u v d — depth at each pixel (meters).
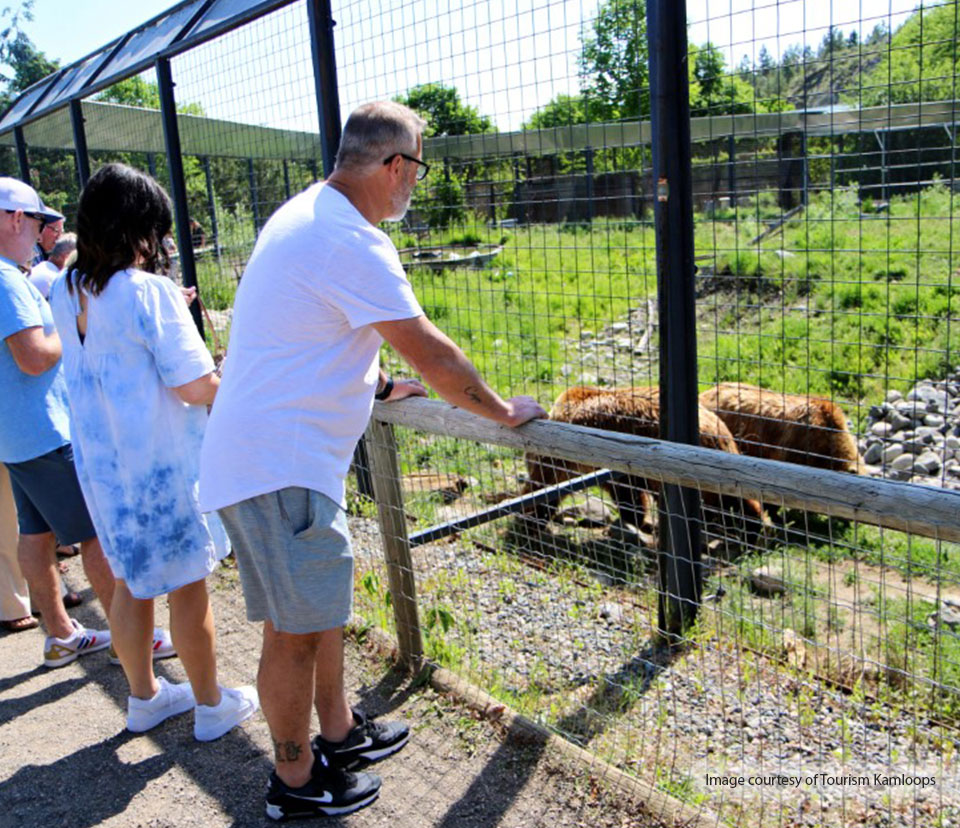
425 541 4.31
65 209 9.20
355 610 4.08
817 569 4.59
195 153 6.71
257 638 4.02
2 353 3.52
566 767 2.87
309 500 2.39
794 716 3.15
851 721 3.09
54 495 3.62
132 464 2.94
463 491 5.67
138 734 3.33
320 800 2.73
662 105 3.49
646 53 3.73
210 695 3.24
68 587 4.88
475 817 2.71
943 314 8.77
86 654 4.05
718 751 3.01
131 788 2.99
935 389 7.53
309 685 2.65
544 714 3.27
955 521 1.82
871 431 7.16
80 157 7.43
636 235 9.80
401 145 2.43
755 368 8.02
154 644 3.96
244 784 2.97
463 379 2.38
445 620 3.66
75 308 3.02
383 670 3.61
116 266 2.93
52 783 3.05
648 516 5.35
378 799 2.82
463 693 3.32
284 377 2.35
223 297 6.77
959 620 3.96
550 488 4.40
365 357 2.47
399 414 3.20
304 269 2.29
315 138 5.77
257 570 2.47
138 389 2.94
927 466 6.39
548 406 7.48
